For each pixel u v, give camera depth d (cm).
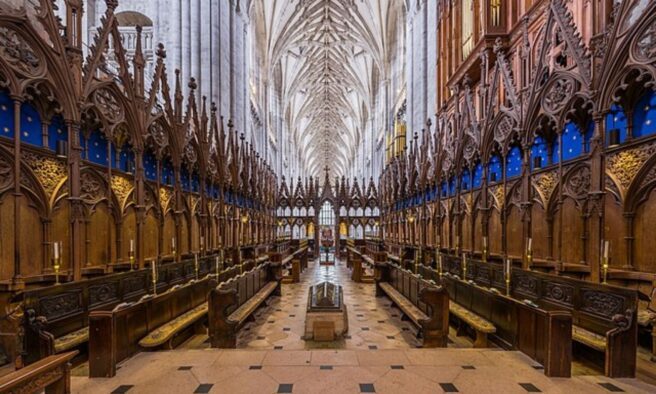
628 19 534
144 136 834
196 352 474
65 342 438
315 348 628
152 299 525
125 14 1486
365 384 379
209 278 804
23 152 549
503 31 1018
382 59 3291
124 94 770
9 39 508
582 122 652
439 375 402
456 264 909
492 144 958
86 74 648
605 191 579
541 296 569
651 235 514
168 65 1452
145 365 430
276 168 4000
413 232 1706
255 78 2745
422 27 1873
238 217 1661
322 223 3216
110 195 736
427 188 1527
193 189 1184
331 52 4212
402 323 800
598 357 449
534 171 793
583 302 481
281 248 1658
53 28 580
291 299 1105
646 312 483
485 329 533
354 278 1493
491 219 984
